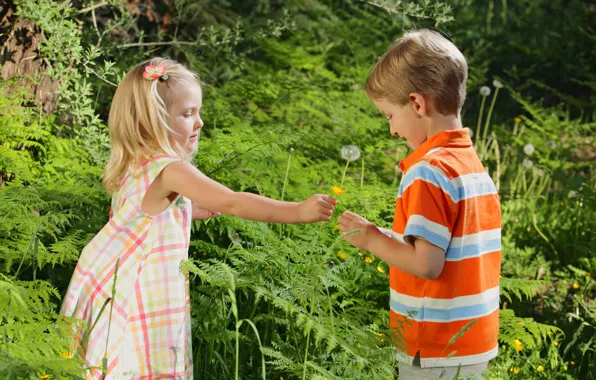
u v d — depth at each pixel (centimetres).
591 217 544
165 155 265
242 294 340
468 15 927
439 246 244
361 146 526
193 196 257
